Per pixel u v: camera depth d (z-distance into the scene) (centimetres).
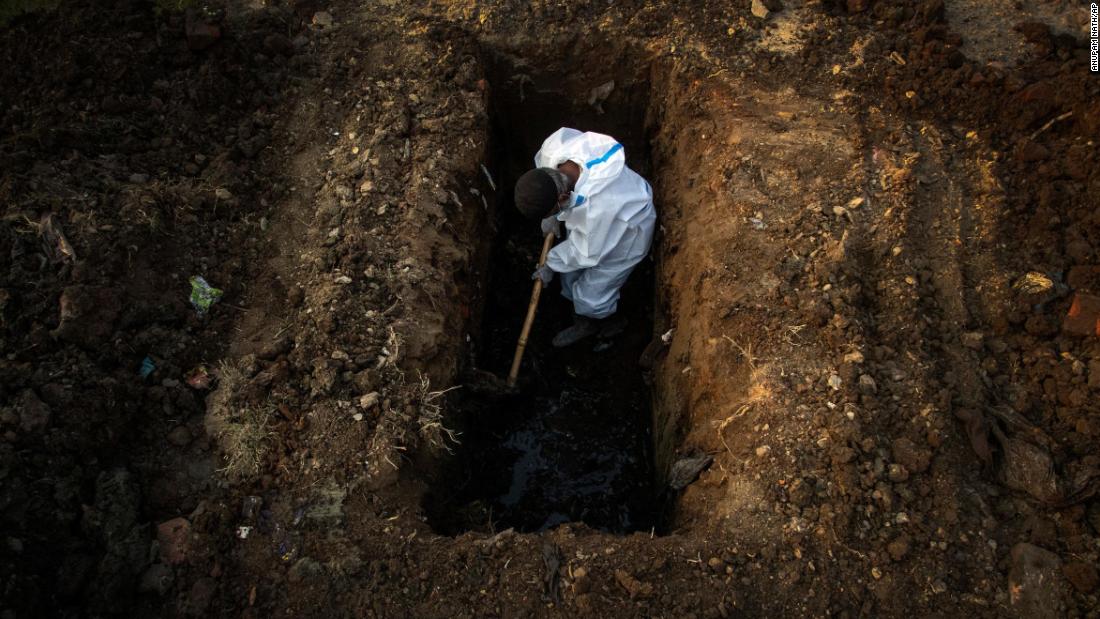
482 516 383
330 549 306
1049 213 384
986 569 296
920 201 400
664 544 309
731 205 410
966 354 350
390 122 443
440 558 304
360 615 294
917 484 311
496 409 462
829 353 350
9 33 439
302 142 441
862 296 368
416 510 325
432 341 370
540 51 492
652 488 426
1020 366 347
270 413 337
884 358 345
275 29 483
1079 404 326
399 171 425
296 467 326
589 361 493
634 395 476
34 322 336
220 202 401
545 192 395
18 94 422
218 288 379
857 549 300
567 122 530
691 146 458
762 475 321
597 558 304
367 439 332
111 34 446
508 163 540
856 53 466
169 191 390
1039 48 460
